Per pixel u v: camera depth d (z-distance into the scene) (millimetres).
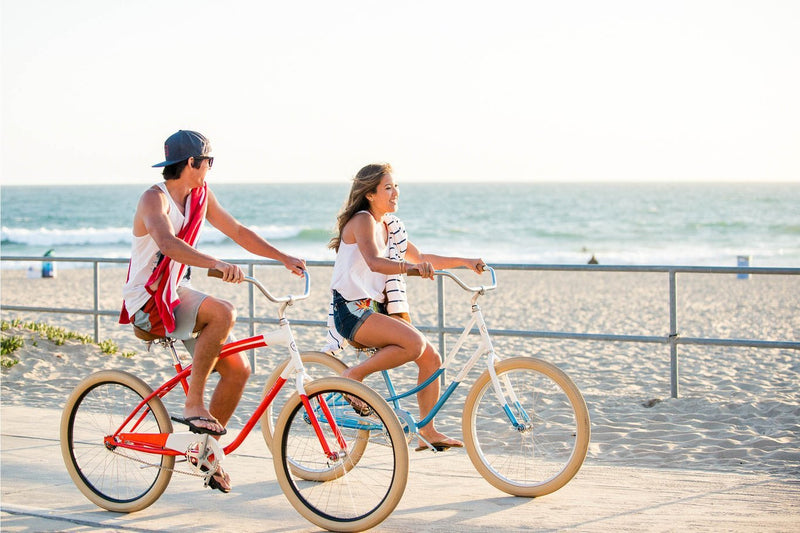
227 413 7348
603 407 11953
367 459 8469
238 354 7309
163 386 7391
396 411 7570
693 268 11492
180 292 7074
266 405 7094
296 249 69438
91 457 7613
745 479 8141
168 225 6746
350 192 7902
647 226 91500
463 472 8438
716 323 23844
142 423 7477
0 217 112312
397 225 8109
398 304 7988
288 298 7020
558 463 8453
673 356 11992
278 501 7559
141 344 18094
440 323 12641
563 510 7168
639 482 8047
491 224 97500
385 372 7977
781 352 17031
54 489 7977
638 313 26078
